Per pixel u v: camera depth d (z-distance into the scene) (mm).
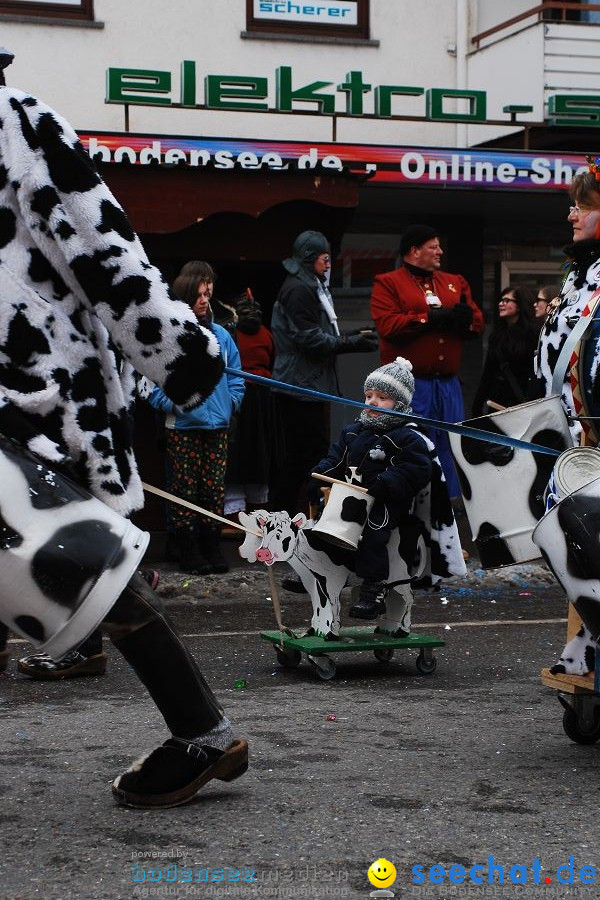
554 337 7289
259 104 17734
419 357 14125
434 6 20781
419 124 20781
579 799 5883
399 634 9188
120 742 6863
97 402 5160
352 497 8852
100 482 5148
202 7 19672
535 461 6730
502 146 20547
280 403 14742
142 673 5457
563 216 21828
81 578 4930
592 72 19953
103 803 5699
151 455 15719
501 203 20234
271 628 10867
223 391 13266
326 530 8797
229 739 5617
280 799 5789
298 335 14289
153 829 5348
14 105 5090
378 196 19281
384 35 20594
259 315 15367
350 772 6293
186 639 10312
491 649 9977
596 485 6098
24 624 4977
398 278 14219
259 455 15195
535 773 6316
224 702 7992
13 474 4930
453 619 11391
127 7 19375
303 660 9516
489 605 12172
